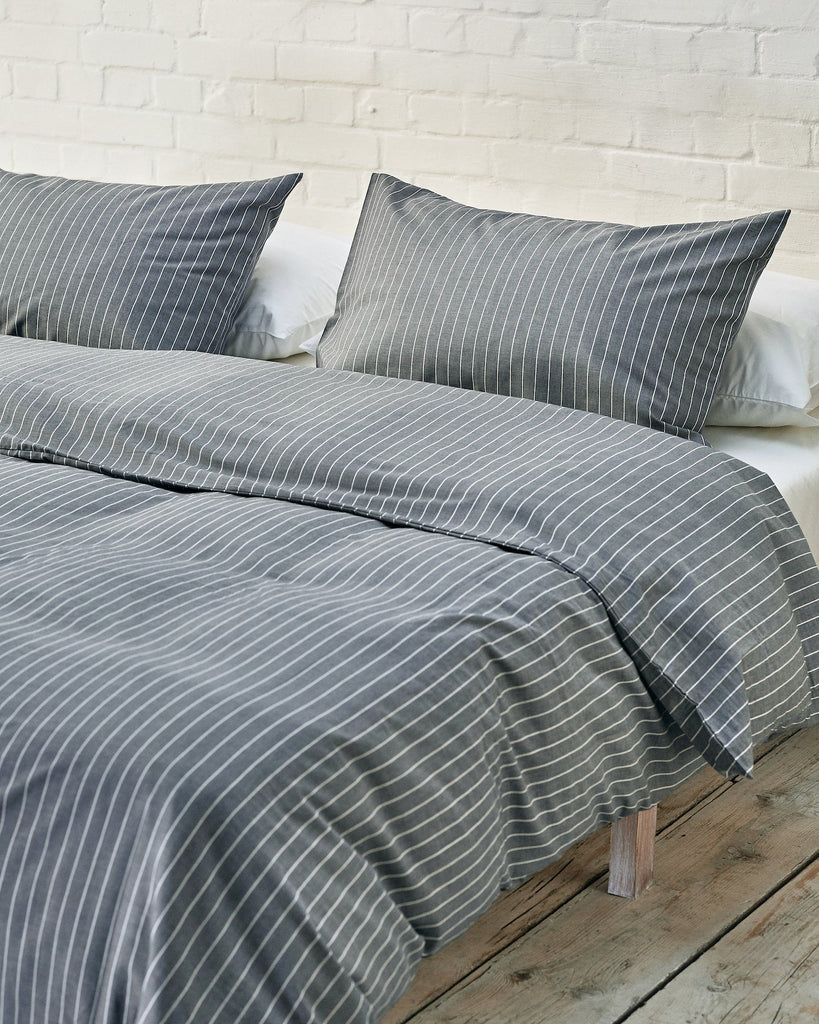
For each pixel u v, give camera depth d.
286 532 1.70
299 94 3.14
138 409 2.04
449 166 3.00
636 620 1.66
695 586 1.72
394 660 1.39
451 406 2.06
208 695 1.28
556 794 1.53
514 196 2.94
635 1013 1.62
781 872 1.93
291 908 1.18
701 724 1.68
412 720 1.34
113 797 1.20
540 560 1.65
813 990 1.67
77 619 1.46
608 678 1.63
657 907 1.84
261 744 1.23
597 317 2.21
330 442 1.92
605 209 2.84
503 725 1.46
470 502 1.76
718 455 1.98
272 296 2.66
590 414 2.04
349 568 1.61
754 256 2.19
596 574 1.66
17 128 3.59
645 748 1.70
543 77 2.83
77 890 1.19
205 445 1.96
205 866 1.17
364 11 3.00
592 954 1.74
